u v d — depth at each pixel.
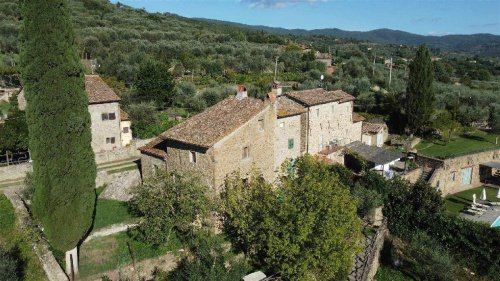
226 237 28.48
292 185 25.45
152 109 57.22
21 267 22.83
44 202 22.81
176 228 28.58
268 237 24.03
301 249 23.25
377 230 30.92
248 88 70.06
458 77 119.88
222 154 28.67
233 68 95.88
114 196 38.03
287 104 41.59
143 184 27.67
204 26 177.12
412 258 30.30
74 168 23.27
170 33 121.56
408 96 67.12
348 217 24.00
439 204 32.50
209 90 69.75
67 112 22.70
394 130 70.94
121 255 25.84
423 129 68.50
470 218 35.50
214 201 27.88
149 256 25.78
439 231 30.77
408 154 48.16
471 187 48.19
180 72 88.44
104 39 102.00
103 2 165.12
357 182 36.38
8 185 35.34
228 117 31.28
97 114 46.88
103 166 43.19
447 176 45.12
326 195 23.94
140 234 27.38
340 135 48.06
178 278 22.22
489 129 74.25
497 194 43.47
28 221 25.67
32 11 21.39
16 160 40.19
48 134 22.38
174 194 26.09
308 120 41.78
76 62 22.95
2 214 26.77
